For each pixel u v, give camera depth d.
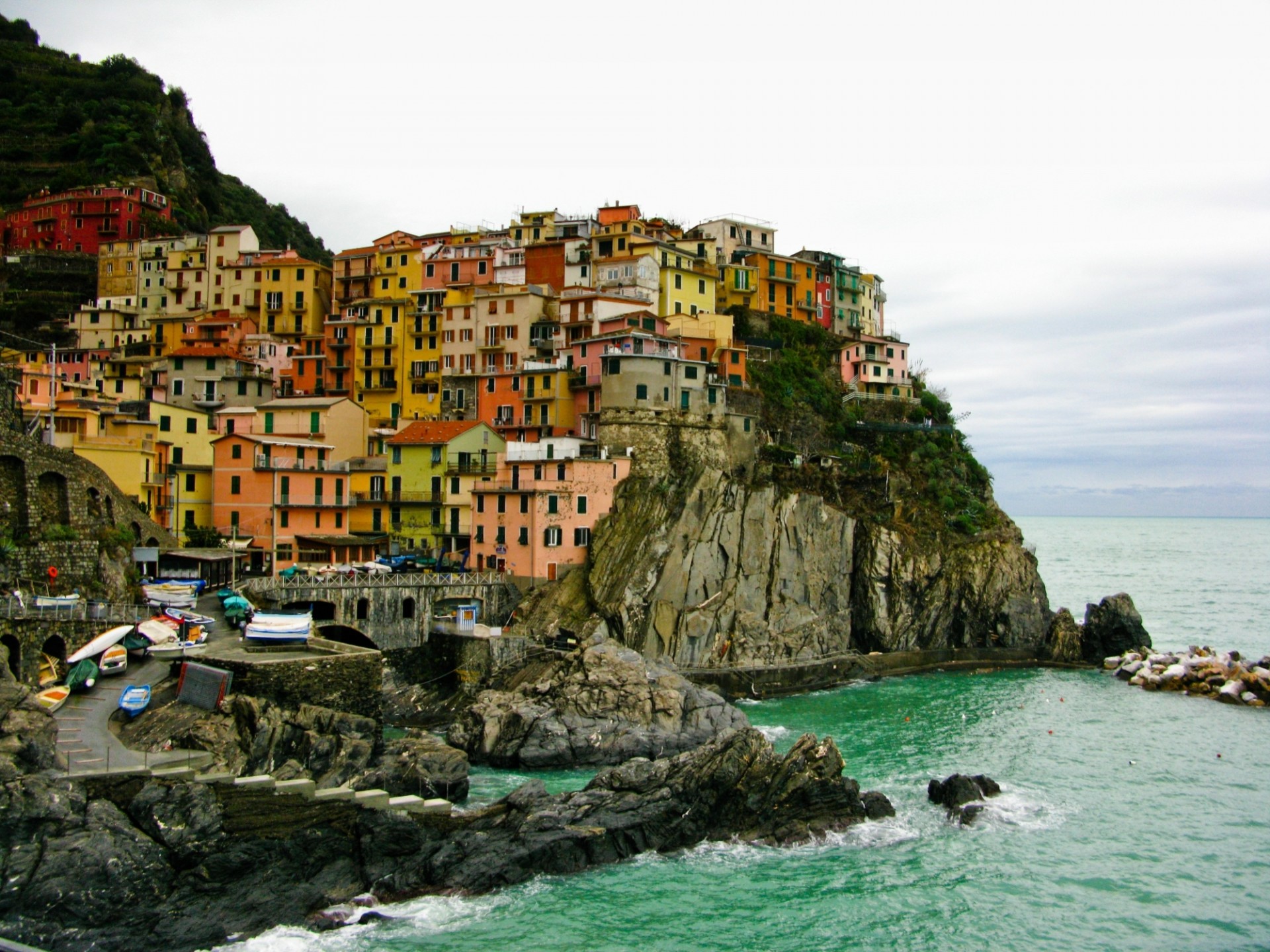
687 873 58.69
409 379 139.50
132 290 175.00
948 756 81.75
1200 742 87.88
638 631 101.31
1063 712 97.94
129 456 102.31
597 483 109.19
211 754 58.31
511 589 104.75
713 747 65.94
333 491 111.69
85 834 48.59
